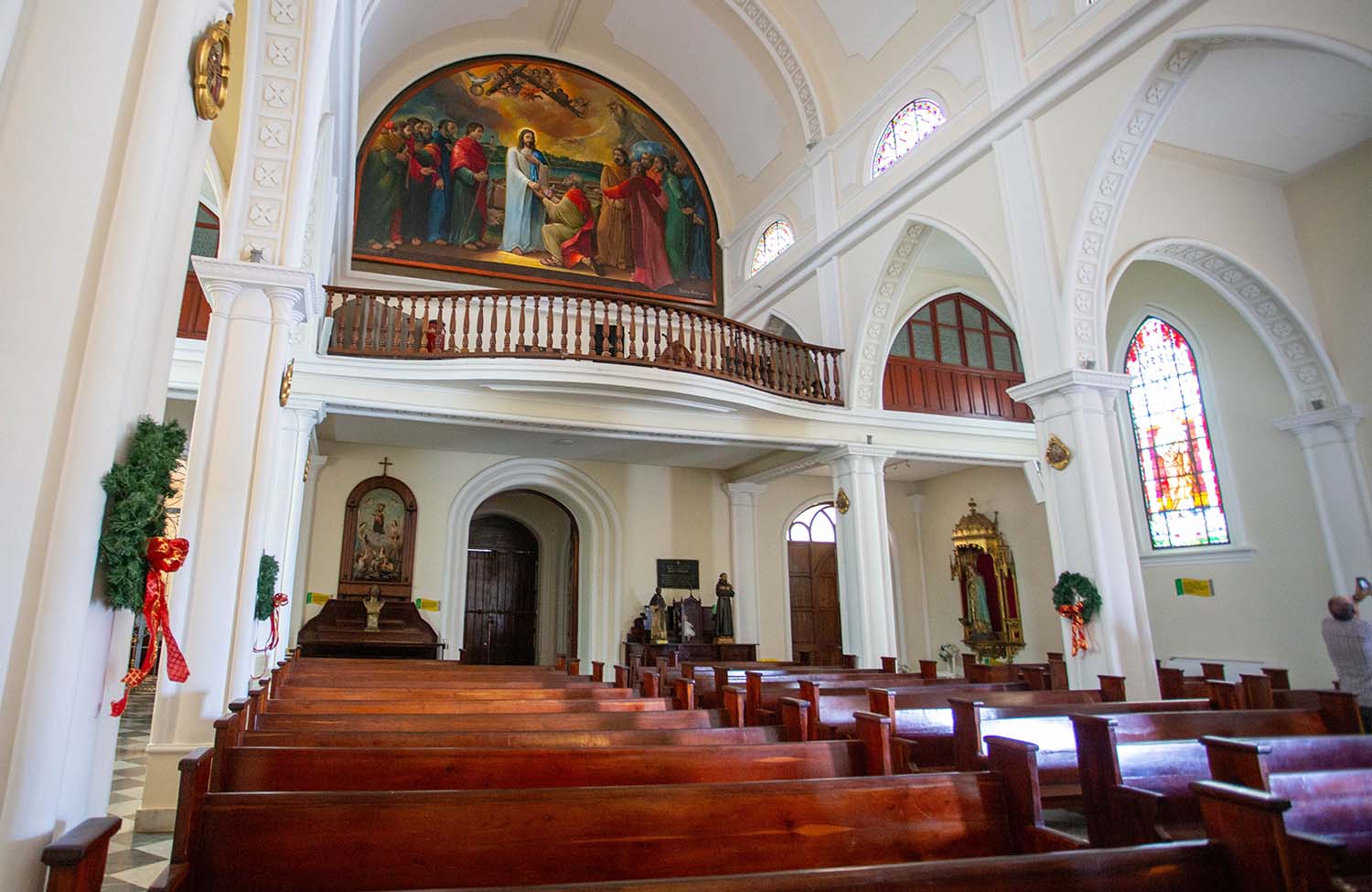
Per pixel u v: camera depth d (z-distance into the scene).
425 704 5.61
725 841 2.84
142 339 2.64
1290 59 8.81
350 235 12.73
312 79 6.54
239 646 5.96
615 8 15.23
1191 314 12.85
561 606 18.05
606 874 2.69
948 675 17.08
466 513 14.59
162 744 5.59
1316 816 2.93
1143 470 13.48
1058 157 9.20
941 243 13.10
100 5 2.49
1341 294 10.78
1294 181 11.29
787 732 4.82
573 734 4.42
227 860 2.44
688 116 16.88
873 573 12.19
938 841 3.06
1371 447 10.56
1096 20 8.85
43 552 2.23
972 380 14.62
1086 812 3.92
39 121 2.36
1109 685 7.25
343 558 13.30
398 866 2.54
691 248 16.56
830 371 12.62
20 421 2.21
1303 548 11.16
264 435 6.21
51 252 2.31
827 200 13.52
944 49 11.23
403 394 10.11
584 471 15.44
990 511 16.56
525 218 15.25
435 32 14.62
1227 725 5.27
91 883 2.01
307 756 3.40
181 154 2.87
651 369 10.62
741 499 16.38
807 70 13.65
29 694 2.16
